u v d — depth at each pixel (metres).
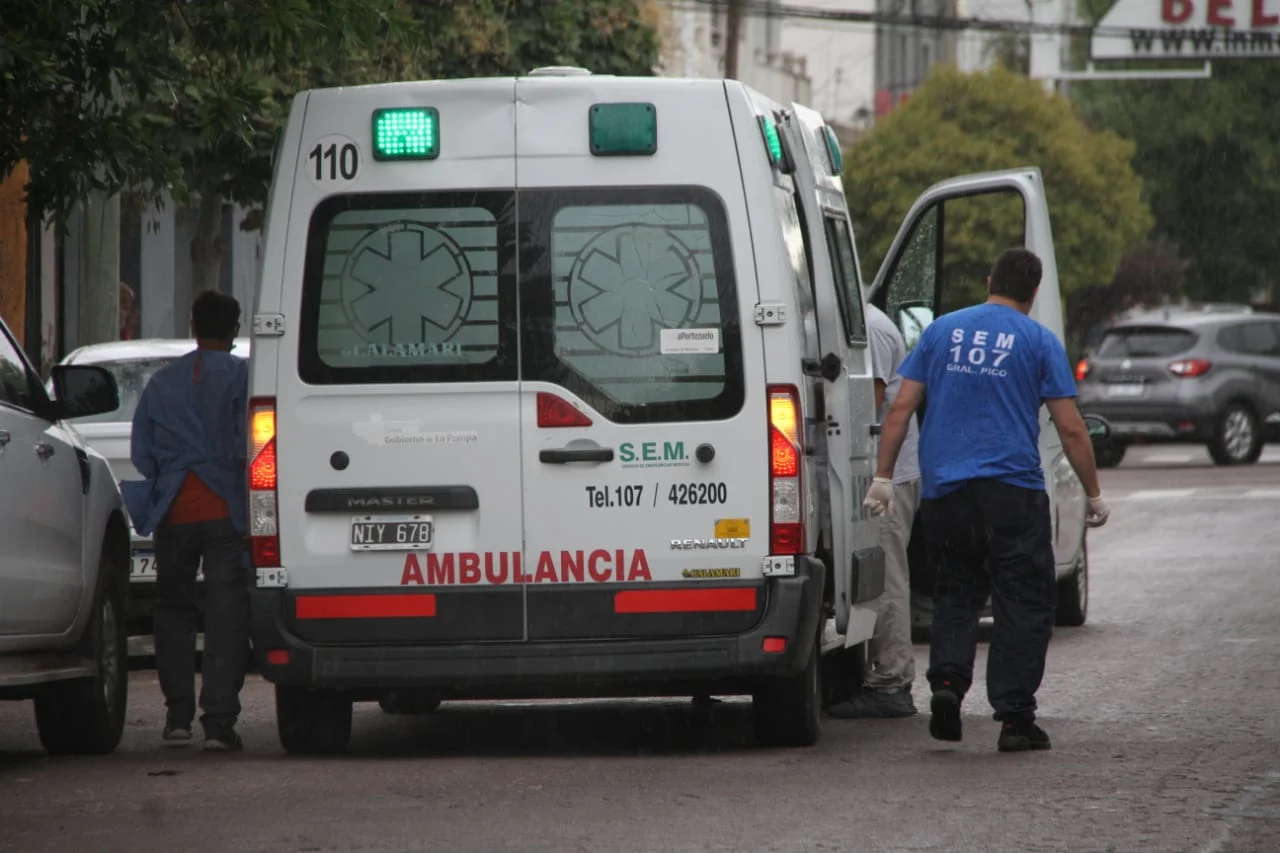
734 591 25.89
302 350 26.11
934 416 27.38
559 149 26.02
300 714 27.77
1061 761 26.12
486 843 20.80
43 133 34.25
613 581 25.97
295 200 26.17
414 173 26.06
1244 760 26.03
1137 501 77.50
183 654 29.78
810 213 28.00
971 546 27.16
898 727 30.22
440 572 26.06
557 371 25.94
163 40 34.59
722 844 20.67
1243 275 167.62
